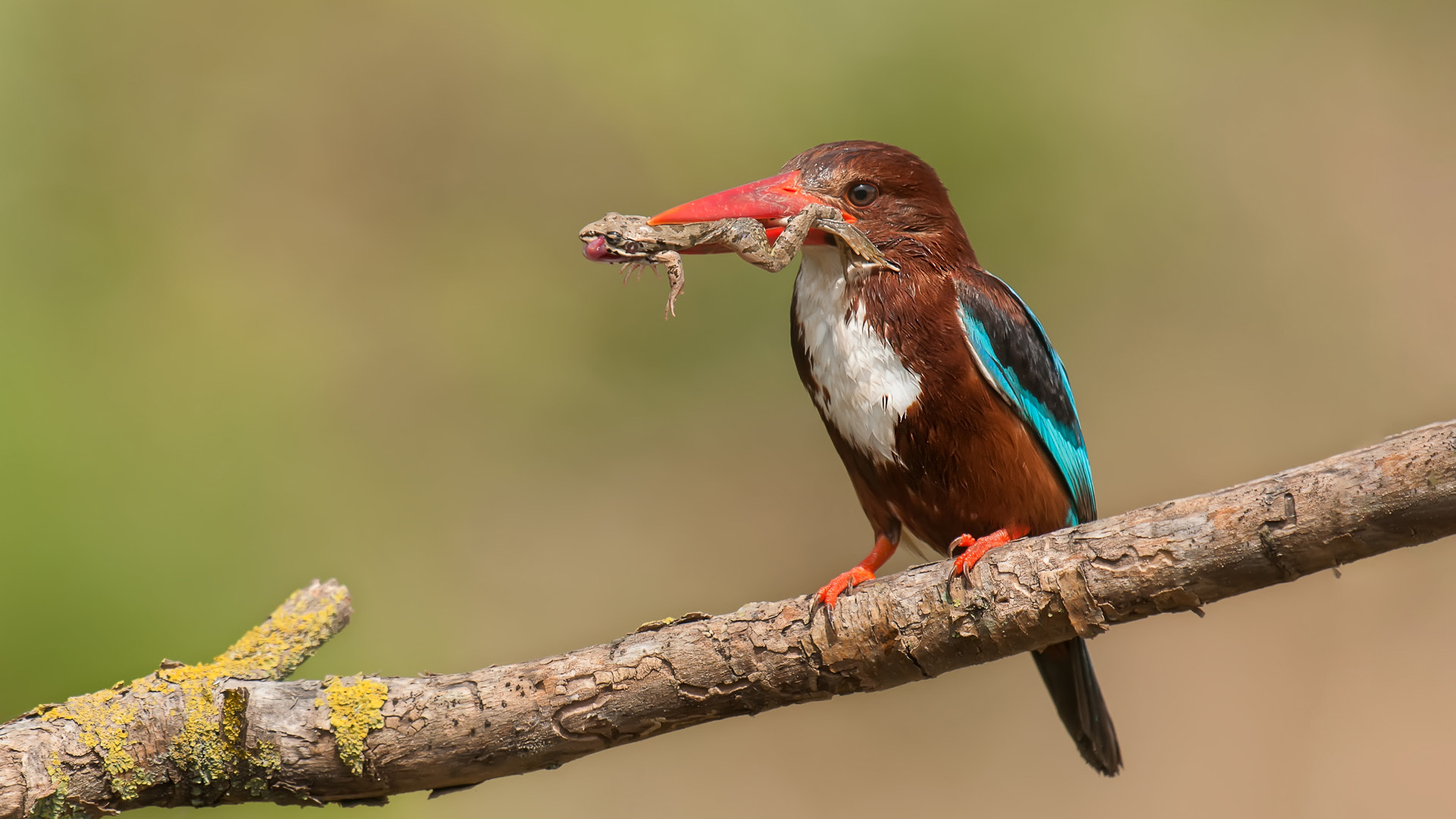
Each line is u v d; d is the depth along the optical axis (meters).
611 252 6.12
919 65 14.79
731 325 14.18
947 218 6.49
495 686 5.08
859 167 6.33
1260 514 4.55
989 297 6.35
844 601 5.12
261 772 5.01
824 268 6.41
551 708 5.06
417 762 5.07
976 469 6.23
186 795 5.02
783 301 14.09
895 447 6.27
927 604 5.05
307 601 5.59
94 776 4.89
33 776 4.81
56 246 13.75
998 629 4.98
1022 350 6.41
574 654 5.15
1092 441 13.88
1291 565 4.57
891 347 6.21
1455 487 4.27
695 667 5.11
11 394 12.12
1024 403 6.36
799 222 6.04
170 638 11.11
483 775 5.18
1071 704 6.82
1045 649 6.70
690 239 6.11
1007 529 6.36
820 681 5.17
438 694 5.07
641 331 14.34
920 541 7.03
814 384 6.51
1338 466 4.46
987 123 14.62
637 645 5.15
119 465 12.11
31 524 11.09
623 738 5.20
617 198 14.99
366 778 5.07
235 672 5.21
